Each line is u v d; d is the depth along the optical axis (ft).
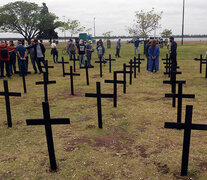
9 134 15.70
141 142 14.03
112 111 19.85
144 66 48.85
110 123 17.19
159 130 15.69
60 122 10.88
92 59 65.87
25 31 183.93
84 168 11.48
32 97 25.46
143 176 10.69
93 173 11.05
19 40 37.45
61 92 27.48
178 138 14.43
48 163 12.05
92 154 12.78
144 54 78.79
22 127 16.89
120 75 38.24
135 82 32.19
